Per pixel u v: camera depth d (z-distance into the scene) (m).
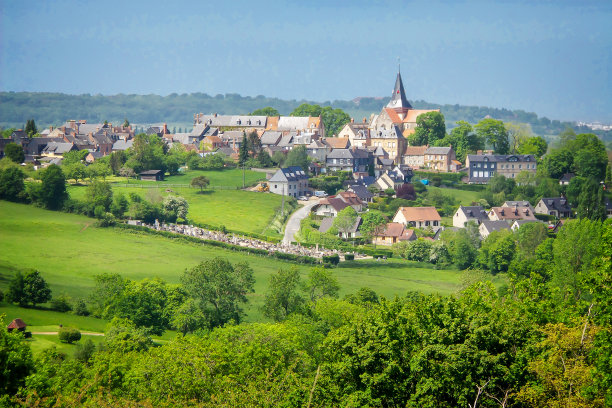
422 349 68.44
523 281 90.12
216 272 134.62
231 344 90.06
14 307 136.12
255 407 66.50
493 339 68.25
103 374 84.75
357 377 69.00
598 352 66.50
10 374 71.62
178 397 72.25
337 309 120.00
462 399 65.19
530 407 65.88
